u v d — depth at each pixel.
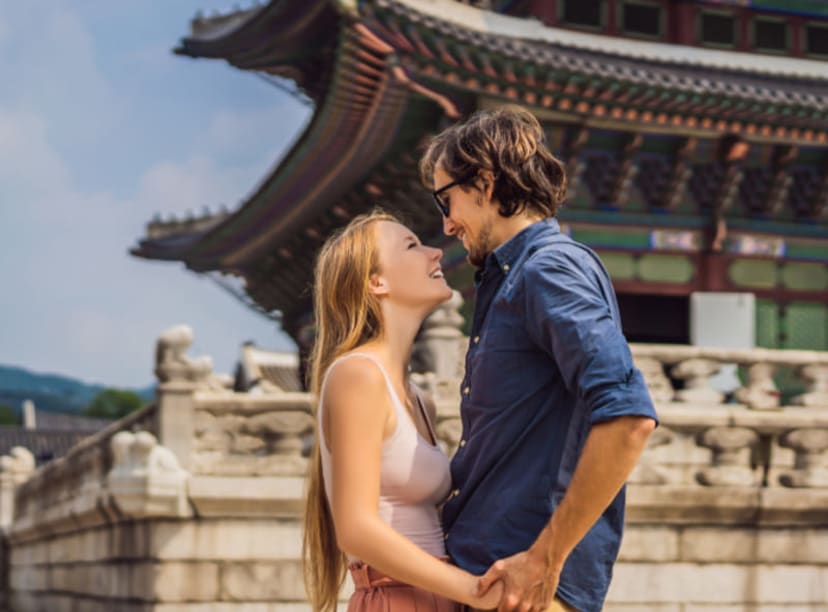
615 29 19.00
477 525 3.41
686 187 20.06
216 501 9.98
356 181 20.34
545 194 3.52
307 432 10.23
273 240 24.83
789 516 10.27
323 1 15.48
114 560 11.70
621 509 3.46
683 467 10.36
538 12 18.44
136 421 11.30
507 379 3.42
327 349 3.61
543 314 3.27
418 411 3.72
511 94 16.50
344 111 16.81
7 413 106.31
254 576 10.03
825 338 20.78
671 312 22.81
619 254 19.69
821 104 18.08
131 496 9.85
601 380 3.12
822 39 20.34
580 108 17.36
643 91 16.98
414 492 3.49
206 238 25.94
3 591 21.03
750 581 10.23
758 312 20.39
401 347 3.62
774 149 19.84
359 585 3.62
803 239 20.84
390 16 14.27
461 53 15.27
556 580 3.20
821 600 10.32
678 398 10.60
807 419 10.31
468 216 3.57
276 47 19.11
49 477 16.53
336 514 3.36
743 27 19.95
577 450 3.36
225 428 10.30
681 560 10.15
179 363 10.27
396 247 3.63
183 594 9.96
